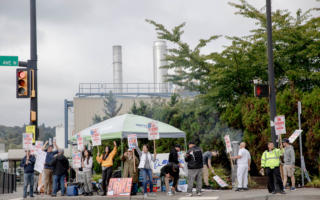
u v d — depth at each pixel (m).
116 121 15.40
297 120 15.23
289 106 15.46
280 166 12.80
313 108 14.38
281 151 12.30
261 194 11.41
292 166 12.33
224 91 18.67
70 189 13.65
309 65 18.34
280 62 18.19
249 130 16.48
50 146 14.53
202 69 20.42
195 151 12.04
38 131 14.19
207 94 18.62
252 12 18.78
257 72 18.67
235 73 18.27
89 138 15.58
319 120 14.14
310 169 14.91
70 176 17.12
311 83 18.05
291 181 13.07
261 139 15.95
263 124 16.16
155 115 21.50
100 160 13.72
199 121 19.12
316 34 17.77
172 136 15.50
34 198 13.34
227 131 17.95
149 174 12.49
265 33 18.09
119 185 12.83
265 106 16.44
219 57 19.09
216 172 15.17
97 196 12.81
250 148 16.47
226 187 14.38
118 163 20.53
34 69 14.34
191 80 21.59
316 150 14.32
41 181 16.16
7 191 18.89
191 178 11.95
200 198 11.23
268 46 12.84
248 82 19.12
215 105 18.89
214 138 18.30
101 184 13.62
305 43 18.22
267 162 11.53
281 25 18.75
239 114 17.42
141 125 15.33
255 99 17.06
